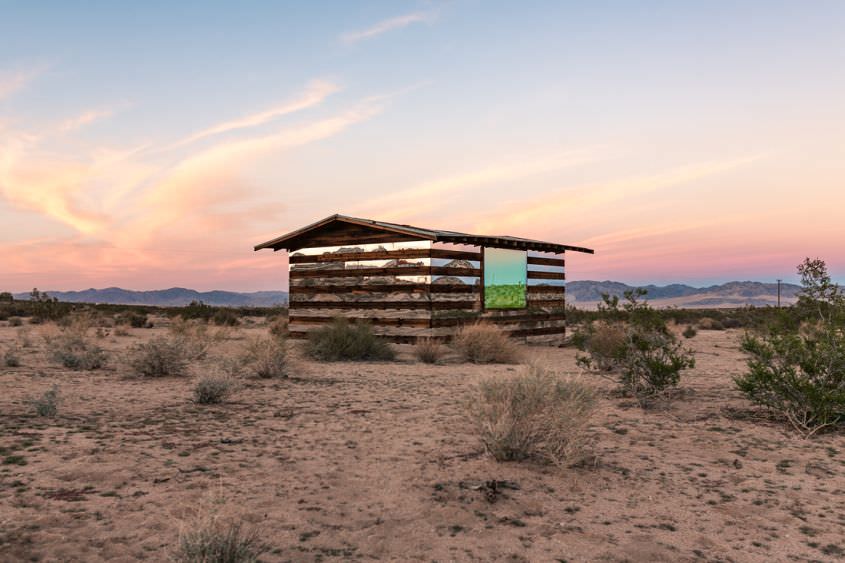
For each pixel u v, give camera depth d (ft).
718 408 32.96
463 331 64.08
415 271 68.80
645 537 15.34
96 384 39.45
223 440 24.34
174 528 14.99
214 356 58.29
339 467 20.92
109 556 13.39
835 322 28.84
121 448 22.47
